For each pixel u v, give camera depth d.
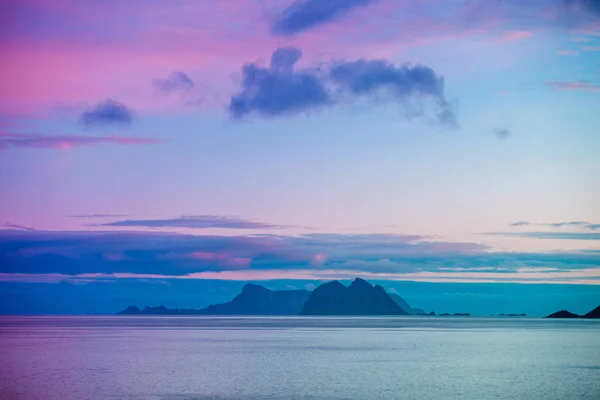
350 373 75.81
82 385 64.69
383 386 64.69
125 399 56.41
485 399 57.19
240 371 77.44
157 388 62.69
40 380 68.50
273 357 98.00
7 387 63.31
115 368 80.69
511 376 73.38
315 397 57.75
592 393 60.66
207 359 94.00
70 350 113.12
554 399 57.41
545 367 83.75
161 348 119.00
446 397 58.12
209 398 57.03
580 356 101.94
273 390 61.66
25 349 115.69
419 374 75.06
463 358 97.94
